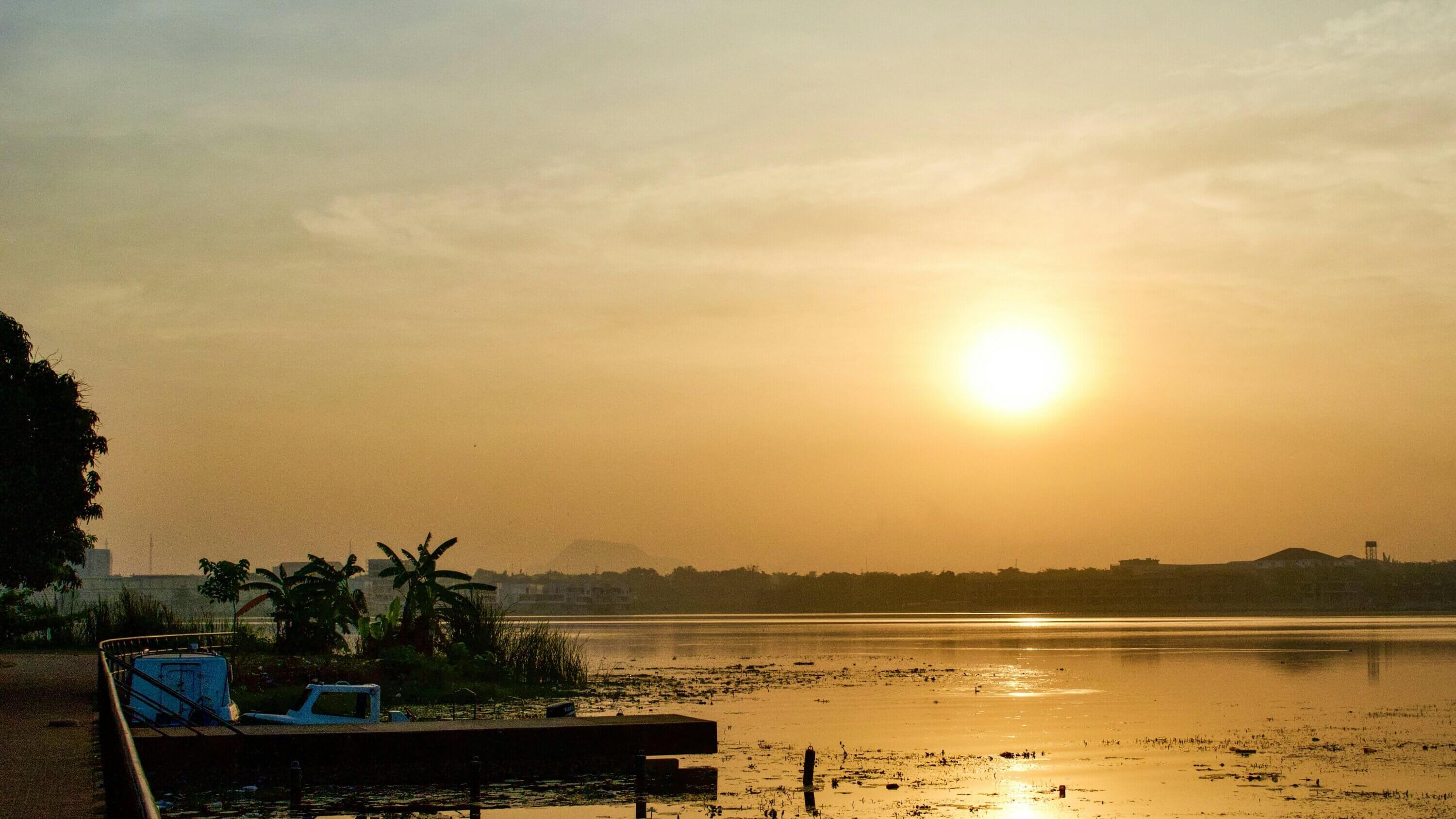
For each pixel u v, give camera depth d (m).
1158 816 27.73
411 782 26.92
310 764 26.14
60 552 34.69
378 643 53.84
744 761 35.25
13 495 31.75
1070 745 39.62
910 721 46.53
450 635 58.53
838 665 85.62
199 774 25.28
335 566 54.84
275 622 52.28
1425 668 80.06
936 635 158.38
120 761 12.74
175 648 41.41
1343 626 189.88
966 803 28.72
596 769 28.33
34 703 26.30
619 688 59.53
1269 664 85.19
